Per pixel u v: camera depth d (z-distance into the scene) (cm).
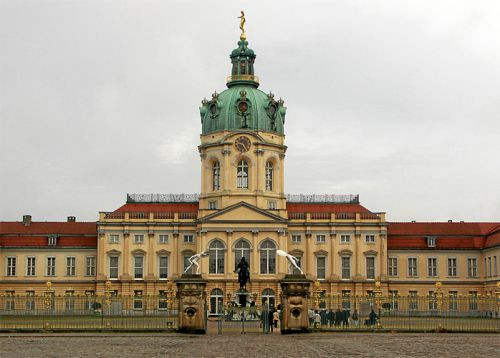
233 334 6394
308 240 14038
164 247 13975
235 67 14500
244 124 14000
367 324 7938
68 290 14150
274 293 13462
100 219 13988
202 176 14212
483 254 14288
